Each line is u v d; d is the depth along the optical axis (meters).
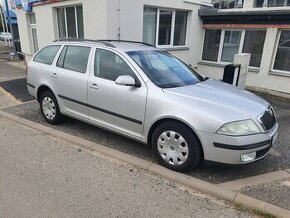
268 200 3.42
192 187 3.67
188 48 11.18
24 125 5.78
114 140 5.03
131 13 8.76
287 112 7.50
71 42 5.33
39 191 3.49
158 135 4.04
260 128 3.67
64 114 5.39
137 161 4.25
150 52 4.91
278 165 4.33
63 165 4.15
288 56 9.50
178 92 3.99
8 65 14.28
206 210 3.23
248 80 10.44
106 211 3.16
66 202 3.29
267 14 9.43
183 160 3.86
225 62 11.25
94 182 3.72
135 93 4.17
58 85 5.30
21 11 13.41
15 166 4.09
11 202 3.28
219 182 3.79
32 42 13.62
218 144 3.57
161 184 3.72
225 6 14.48
